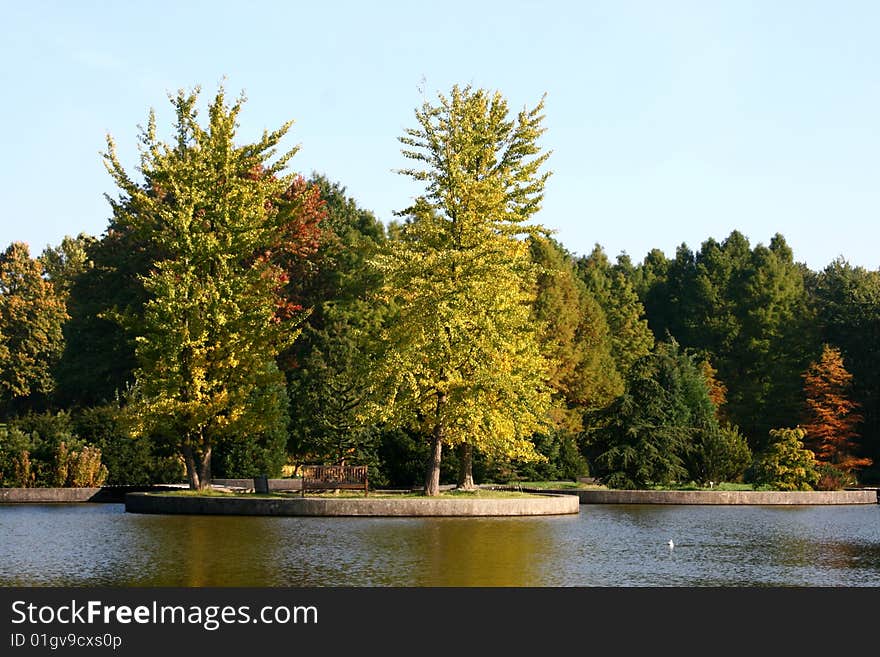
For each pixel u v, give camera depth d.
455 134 40.50
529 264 40.69
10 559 21.59
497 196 39.84
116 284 61.16
